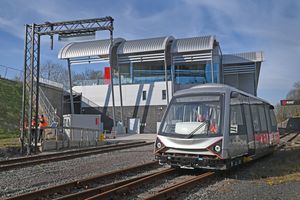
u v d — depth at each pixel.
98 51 51.81
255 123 15.48
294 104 75.12
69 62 54.00
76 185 10.40
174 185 10.03
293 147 25.66
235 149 12.27
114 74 56.25
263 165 15.50
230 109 12.36
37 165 15.77
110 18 24.03
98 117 38.81
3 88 42.22
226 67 55.25
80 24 24.70
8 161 16.83
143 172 13.70
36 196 8.92
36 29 24.69
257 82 58.19
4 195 9.66
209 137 11.58
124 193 9.39
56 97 49.56
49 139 25.78
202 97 12.59
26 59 24.06
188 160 11.77
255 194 9.42
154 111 53.53
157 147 12.50
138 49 51.78
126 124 54.66
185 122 12.35
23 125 23.09
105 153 21.53
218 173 12.67
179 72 53.38
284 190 9.89
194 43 50.84
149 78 54.91
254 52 54.44
